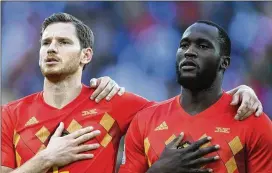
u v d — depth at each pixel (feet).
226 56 39.83
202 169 36.37
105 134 42.32
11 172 40.11
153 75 110.73
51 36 42.75
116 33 112.27
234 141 37.37
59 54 42.32
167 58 111.04
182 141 38.04
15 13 114.11
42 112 42.75
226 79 108.47
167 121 39.22
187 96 39.40
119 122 43.14
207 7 112.27
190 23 112.27
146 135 39.42
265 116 38.75
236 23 111.75
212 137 37.65
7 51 111.45
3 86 108.37
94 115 42.63
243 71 108.88
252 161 37.58
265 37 110.63
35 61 111.65
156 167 36.91
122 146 77.10
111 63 110.93
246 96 38.78
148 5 112.78
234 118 38.24
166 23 112.47
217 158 36.29
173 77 110.63
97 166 41.16
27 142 41.75
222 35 39.42
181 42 39.04
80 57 43.73
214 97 39.27
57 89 43.06
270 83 108.06
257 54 109.91
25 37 112.88
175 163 36.50
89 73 109.50
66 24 43.50
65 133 41.93
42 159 39.99
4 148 42.16
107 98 43.37
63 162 40.27
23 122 42.55
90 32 45.14
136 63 111.14
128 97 44.04
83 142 41.29
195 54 38.06
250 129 37.58
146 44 111.75
